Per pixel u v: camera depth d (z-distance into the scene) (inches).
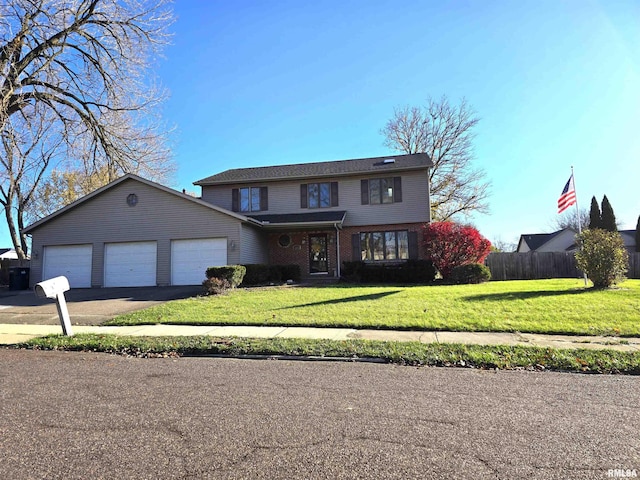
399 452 112.7
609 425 132.2
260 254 757.3
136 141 751.1
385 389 174.1
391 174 775.7
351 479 98.0
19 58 585.3
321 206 791.7
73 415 143.3
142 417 140.9
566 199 595.8
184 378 193.6
